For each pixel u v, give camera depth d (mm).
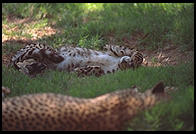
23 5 24125
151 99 10766
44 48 16203
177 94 12133
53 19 23109
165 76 14570
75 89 13273
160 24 20906
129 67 16000
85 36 20578
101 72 16016
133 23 21422
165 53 18984
